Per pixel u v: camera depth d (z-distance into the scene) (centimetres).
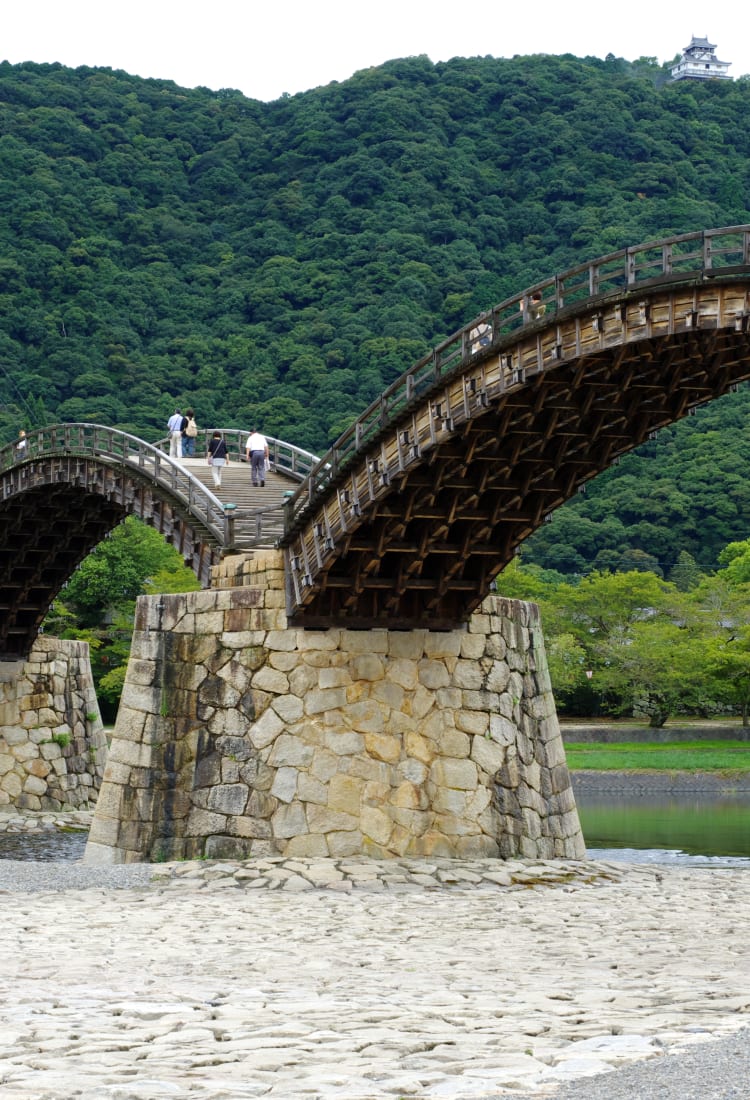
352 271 16375
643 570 13450
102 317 15412
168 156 19062
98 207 17250
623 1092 1306
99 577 9656
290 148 19300
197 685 3819
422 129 19088
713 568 13688
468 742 3847
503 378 3072
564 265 16800
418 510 3497
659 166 18450
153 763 3831
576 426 3247
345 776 3706
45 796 5953
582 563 13850
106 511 5591
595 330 2862
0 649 6003
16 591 5916
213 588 4016
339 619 3756
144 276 16262
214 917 3048
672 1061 1433
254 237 17575
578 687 10800
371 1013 1803
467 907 3228
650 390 3094
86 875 3616
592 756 9369
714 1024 1664
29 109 19088
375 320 15350
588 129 19112
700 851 5294
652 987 2081
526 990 2053
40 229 16212
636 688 10225
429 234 17225
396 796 3738
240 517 4066
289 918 3039
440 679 3847
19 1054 1570
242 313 16088
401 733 3772
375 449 3444
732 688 10244
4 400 14075
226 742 3753
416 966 2375
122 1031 1697
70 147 18375
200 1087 1389
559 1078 1386
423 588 3753
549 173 18475
